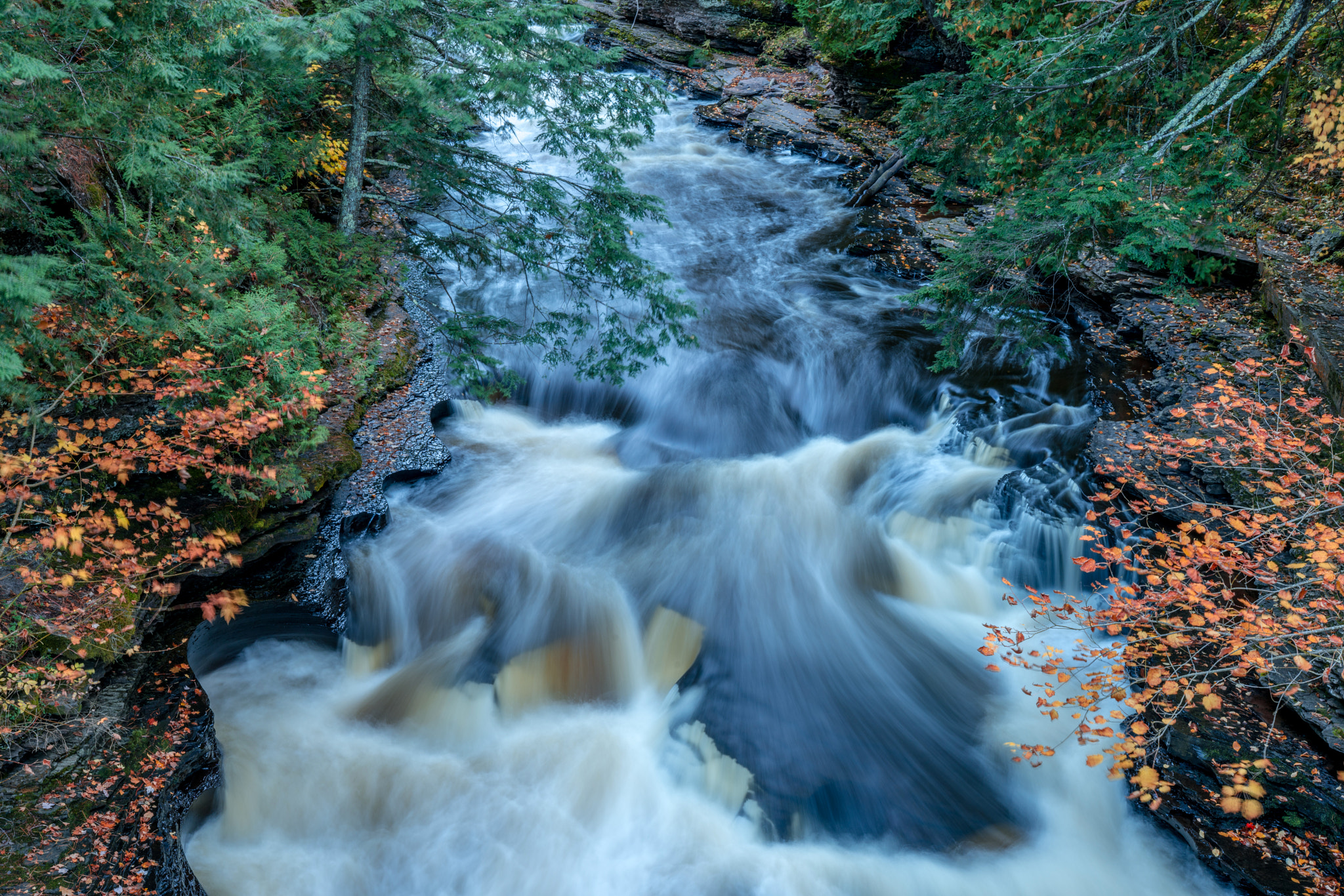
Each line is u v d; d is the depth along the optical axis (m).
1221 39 9.48
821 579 7.98
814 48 20.97
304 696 6.42
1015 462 9.12
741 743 6.33
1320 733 5.32
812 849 5.65
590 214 8.70
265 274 6.92
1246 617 4.85
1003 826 5.76
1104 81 9.14
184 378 5.76
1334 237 10.17
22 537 5.21
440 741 6.26
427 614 7.12
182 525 5.82
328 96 8.91
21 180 5.02
